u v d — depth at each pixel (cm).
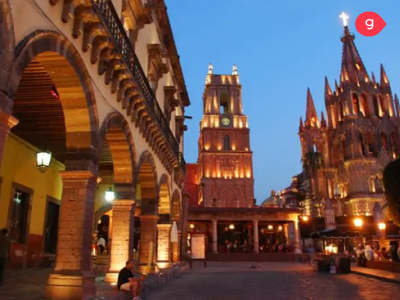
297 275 2247
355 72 7631
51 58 802
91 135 926
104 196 2355
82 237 873
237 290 1451
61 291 825
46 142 1532
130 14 1378
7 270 1417
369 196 6394
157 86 1867
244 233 4709
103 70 1010
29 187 1563
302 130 7900
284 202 7575
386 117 7294
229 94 7888
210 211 4150
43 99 1087
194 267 3039
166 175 2036
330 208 4862
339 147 7269
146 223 1705
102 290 1016
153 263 1662
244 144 7425
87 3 842
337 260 2416
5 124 588
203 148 7344
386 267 2231
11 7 616
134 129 1364
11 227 1454
